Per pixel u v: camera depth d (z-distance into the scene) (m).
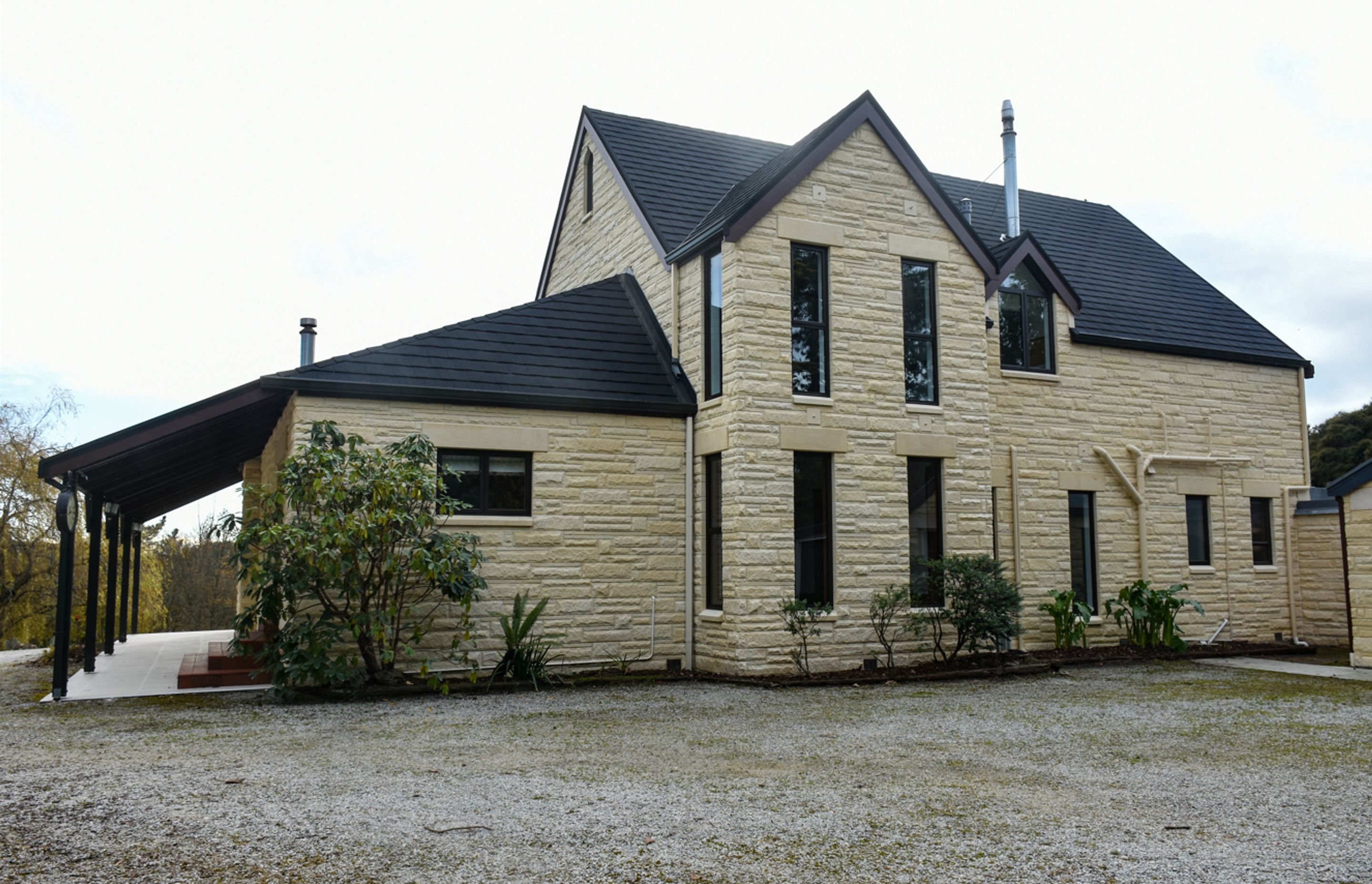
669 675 12.27
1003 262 15.34
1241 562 17.23
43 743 7.59
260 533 10.14
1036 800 5.82
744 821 5.27
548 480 12.33
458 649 11.56
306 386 11.03
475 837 4.93
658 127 17.95
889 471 13.05
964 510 13.54
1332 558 17.27
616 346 13.95
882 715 9.17
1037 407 15.65
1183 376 17.20
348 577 10.30
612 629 12.46
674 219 15.16
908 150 13.62
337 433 10.53
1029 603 15.08
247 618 10.26
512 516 12.14
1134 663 14.09
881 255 13.39
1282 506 17.86
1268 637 17.28
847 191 13.23
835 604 12.48
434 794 5.84
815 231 12.93
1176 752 7.41
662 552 12.91
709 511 13.05
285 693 9.97
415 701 10.16
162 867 4.41
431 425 11.77
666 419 13.16
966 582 12.43
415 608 11.36
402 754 7.16
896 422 13.19
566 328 13.93
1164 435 16.75
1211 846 4.89
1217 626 16.73
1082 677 12.30
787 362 12.55
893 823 5.28
